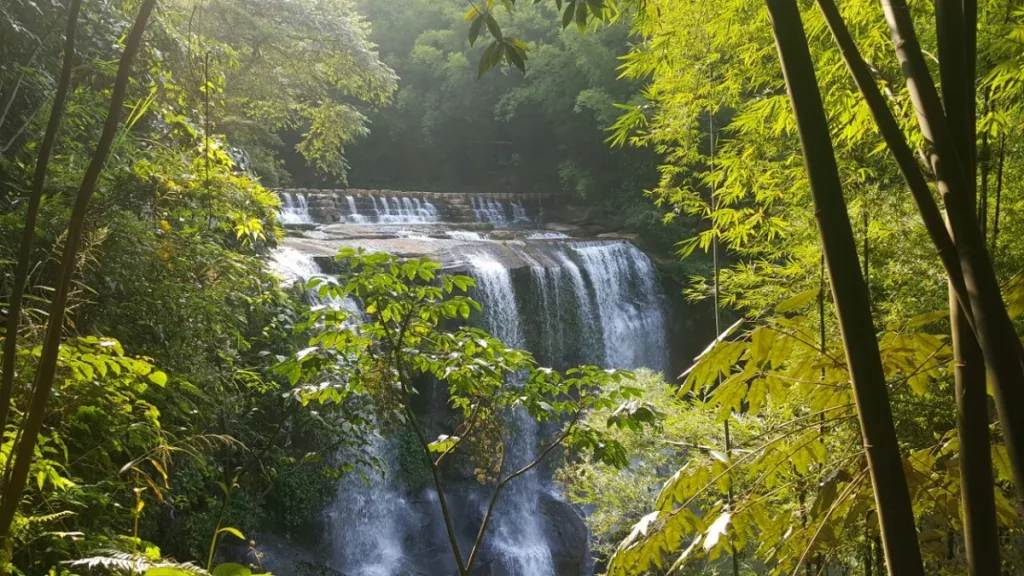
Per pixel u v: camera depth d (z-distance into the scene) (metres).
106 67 3.72
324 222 14.16
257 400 4.98
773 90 3.20
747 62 3.14
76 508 2.34
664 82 3.39
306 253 9.55
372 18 21.53
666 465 5.36
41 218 3.00
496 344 2.79
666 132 3.49
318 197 14.69
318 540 7.97
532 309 11.59
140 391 2.35
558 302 12.02
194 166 3.68
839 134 2.70
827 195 1.06
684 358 14.19
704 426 4.07
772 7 1.10
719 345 1.55
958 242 1.00
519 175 21.94
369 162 22.12
